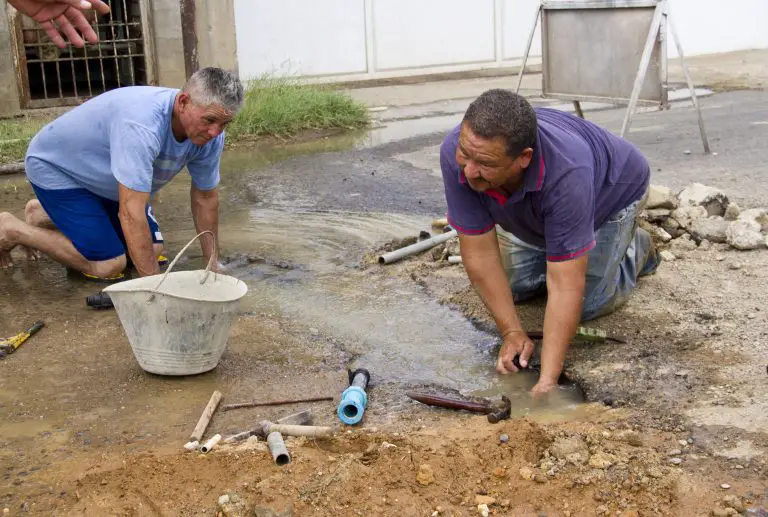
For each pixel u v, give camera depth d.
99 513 3.08
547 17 8.92
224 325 4.19
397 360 4.40
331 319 4.94
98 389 4.14
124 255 5.57
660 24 7.96
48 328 4.88
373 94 13.76
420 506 3.08
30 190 8.20
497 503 3.09
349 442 3.52
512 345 4.21
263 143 10.39
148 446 3.60
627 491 3.13
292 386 4.14
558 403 3.88
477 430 3.61
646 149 9.12
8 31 10.75
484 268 4.20
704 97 12.66
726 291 4.97
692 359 4.18
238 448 3.47
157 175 5.14
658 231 5.82
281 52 13.77
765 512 2.95
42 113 11.18
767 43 18.08
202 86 4.62
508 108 3.41
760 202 6.74
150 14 11.66
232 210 7.40
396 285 5.43
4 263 5.89
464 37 15.35
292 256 6.07
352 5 14.20
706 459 3.31
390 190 7.94
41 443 3.66
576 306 3.93
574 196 3.71
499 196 3.86
